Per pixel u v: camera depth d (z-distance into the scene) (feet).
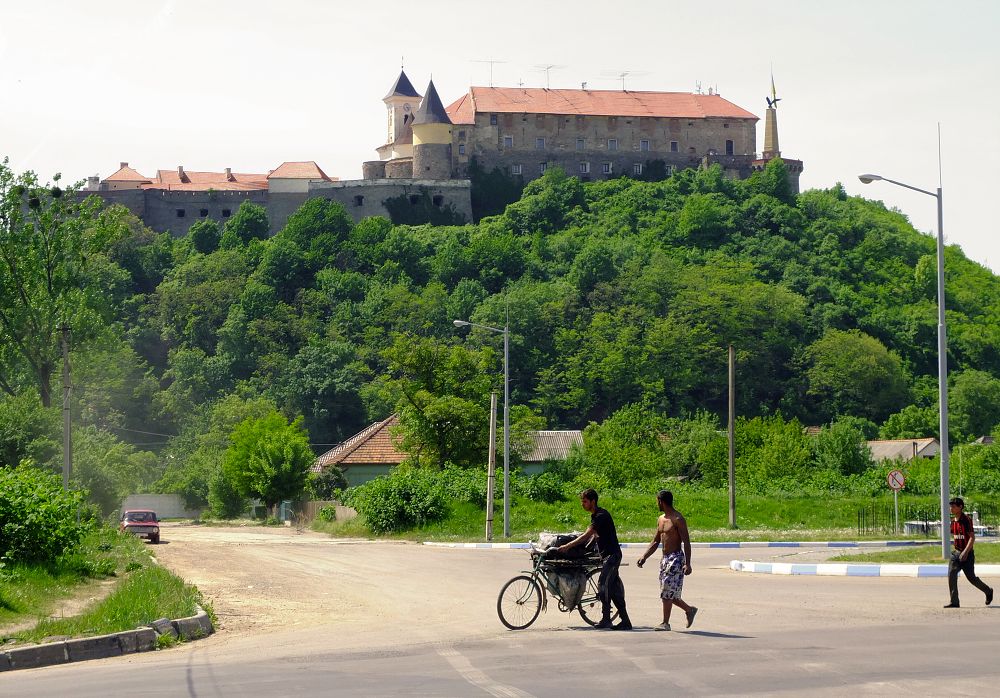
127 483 348.38
